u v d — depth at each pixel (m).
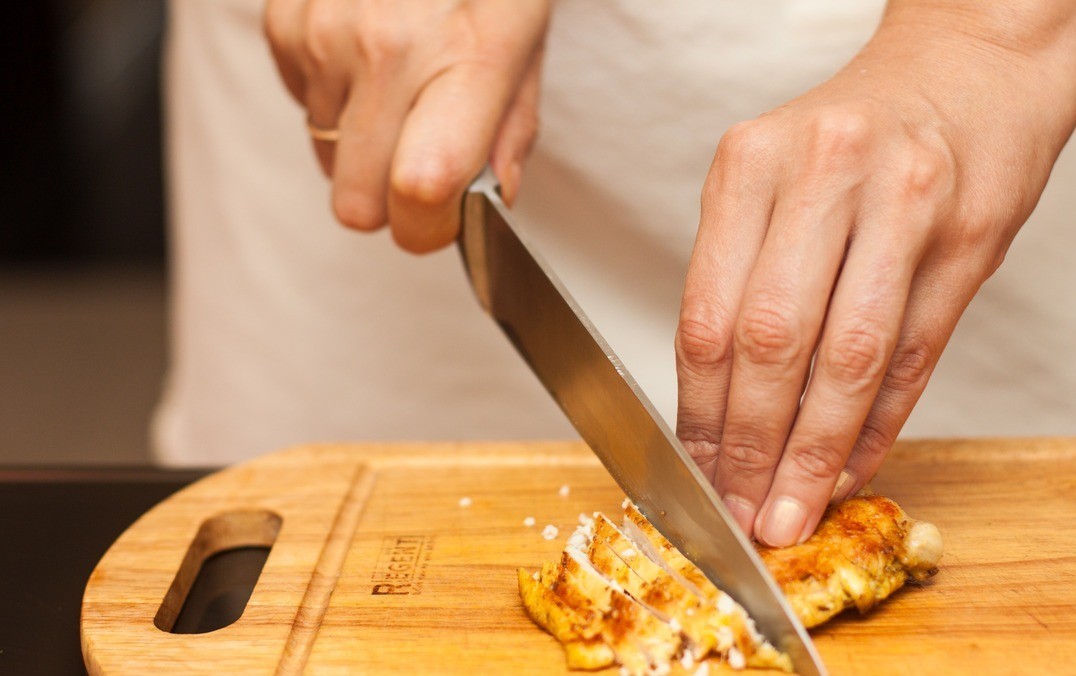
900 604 0.39
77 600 0.43
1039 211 0.56
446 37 0.44
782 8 0.55
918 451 0.47
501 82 0.45
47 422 1.23
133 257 1.56
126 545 0.44
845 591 0.38
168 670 0.38
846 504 0.40
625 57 0.57
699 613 0.37
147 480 0.50
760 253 0.36
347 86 0.46
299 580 0.41
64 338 1.45
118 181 1.50
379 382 0.68
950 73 0.38
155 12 1.43
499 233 0.44
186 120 0.70
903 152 0.36
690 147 0.58
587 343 0.41
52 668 0.40
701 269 0.37
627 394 0.40
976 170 0.37
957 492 0.45
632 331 0.62
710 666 0.37
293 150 0.66
